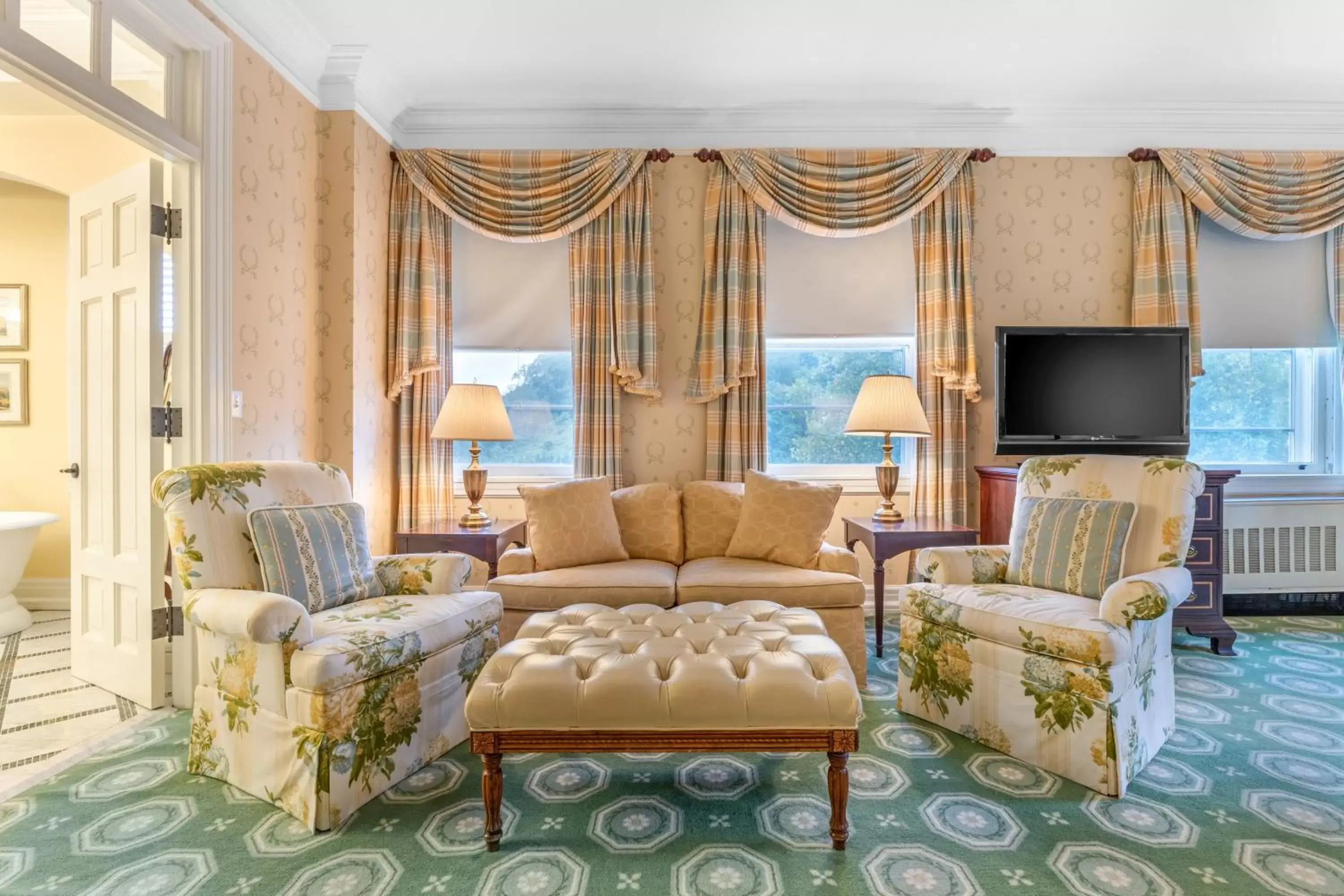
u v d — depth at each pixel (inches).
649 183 132.0
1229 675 99.7
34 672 99.7
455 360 138.3
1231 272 135.6
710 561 108.0
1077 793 67.0
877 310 135.3
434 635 73.1
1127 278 135.8
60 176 115.5
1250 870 54.6
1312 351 139.0
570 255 131.9
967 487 135.0
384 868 55.2
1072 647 68.3
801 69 117.2
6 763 72.5
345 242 114.6
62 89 69.0
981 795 66.7
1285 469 138.9
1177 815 62.7
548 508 106.7
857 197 129.7
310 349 111.7
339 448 114.6
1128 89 124.2
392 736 68.2
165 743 77.3
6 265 135.9
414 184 128.0
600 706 56.5
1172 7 99.8
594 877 54.1
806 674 58.2
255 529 72.6
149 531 86.1
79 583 95.5
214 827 60.6
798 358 139.5
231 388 90.5
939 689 82.9
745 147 133.8
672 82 121.8
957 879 53.7
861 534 118.7
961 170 132.0
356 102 115.2
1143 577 72.4
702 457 135.3
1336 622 127.2
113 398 89.5
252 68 96.5
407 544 110.1
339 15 101.7
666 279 135.0
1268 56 113.2
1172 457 104.4
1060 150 134.8
